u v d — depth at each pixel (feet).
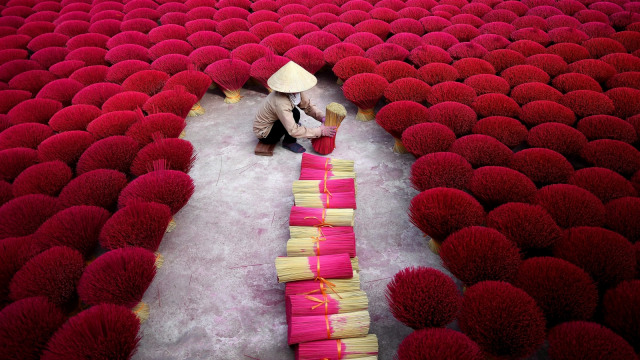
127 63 15.99
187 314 8.51
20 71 17.07
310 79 11.53
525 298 6.83
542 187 9.75
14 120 13.42
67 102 15.07
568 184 9.34
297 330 7.31
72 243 8.80
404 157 12.92
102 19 21.53
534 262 7.51
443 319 6.97
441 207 8.86
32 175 10.61
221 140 14.07
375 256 9.70
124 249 8.16
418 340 6.48
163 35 18.71
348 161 11.64
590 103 12.48
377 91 13.80
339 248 8.86
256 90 17.10
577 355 6.11
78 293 7.66
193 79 14.67
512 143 11.42
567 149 10.92
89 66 16.49
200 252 9.94
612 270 7.40
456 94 13.30
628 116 12.47
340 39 18.39
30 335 6.84
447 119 12.16
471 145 10.73
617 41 16.48
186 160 11.34
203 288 9.06
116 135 12.30
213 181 12.23
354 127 14.48
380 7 20.66
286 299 8.18
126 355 6.76
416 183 10.24
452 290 7.16
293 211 9.86
